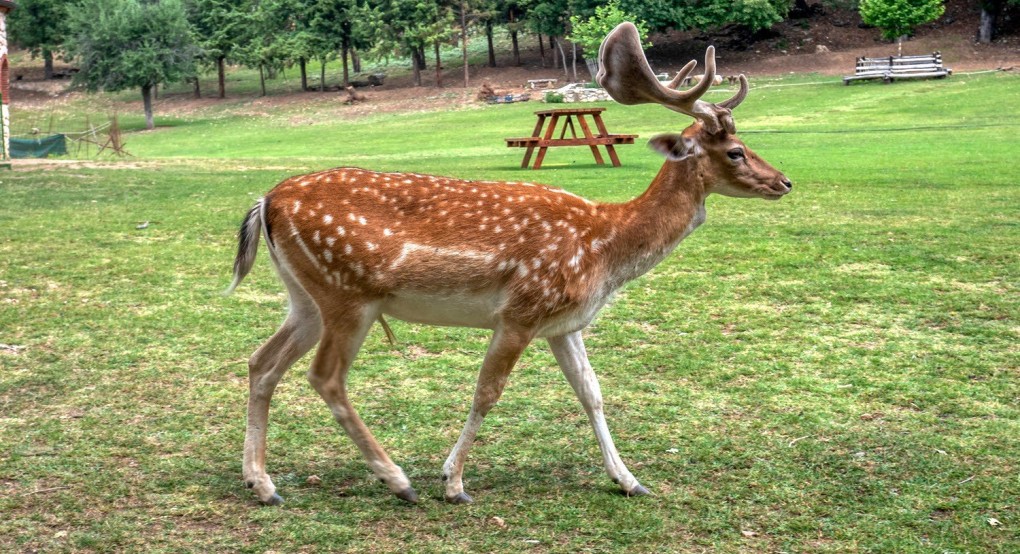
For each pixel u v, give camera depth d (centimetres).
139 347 724
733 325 773
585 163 2192
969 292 841
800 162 1959
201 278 961
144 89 5281
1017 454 504
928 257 982
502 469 503
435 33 5609
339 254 446
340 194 457
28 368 670
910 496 458
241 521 437
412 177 473
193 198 1589
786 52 5575
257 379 475
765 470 494
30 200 1546
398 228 451
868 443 526
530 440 543
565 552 407
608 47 489
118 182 1830
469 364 691
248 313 824
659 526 431
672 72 5403
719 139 486
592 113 2105
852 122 3108
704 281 918
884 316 783
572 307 462
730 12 5266
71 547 410
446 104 5059
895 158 1975
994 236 1077
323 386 460
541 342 748
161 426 562
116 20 5284
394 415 585
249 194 1641
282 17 6103
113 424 564
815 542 415
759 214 1297
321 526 430
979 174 1636
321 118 5031
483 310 461
